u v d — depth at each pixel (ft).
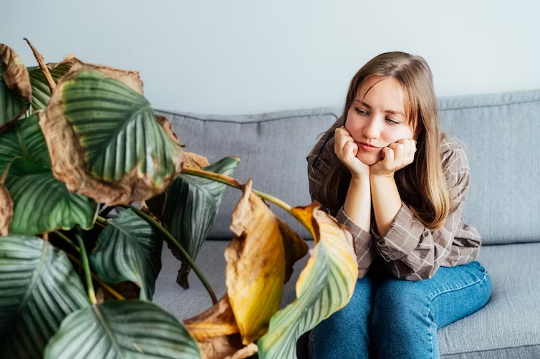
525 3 6.41
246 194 1.81
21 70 1.82
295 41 6.91
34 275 1.73
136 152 1.68
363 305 4.26
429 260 4.32
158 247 2.13
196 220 2.22
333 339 4.14
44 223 1.77
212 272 5.24
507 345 4.14
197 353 1.69
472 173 5.74
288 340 1.82
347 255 1.90
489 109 5.85
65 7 7.25
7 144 1.85
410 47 6.72
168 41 7.15
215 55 7.09
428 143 4.33
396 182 4.65
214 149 6.15
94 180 1.68
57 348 1.57
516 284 4.81
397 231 4.26
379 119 4.13
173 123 6.33
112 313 1.68
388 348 4.00
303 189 5.95
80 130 1.67
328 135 4.93
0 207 1.69
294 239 2.01
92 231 2.12
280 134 6.10
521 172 5.69
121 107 1.69
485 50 6.59
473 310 4.52
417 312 4.07
